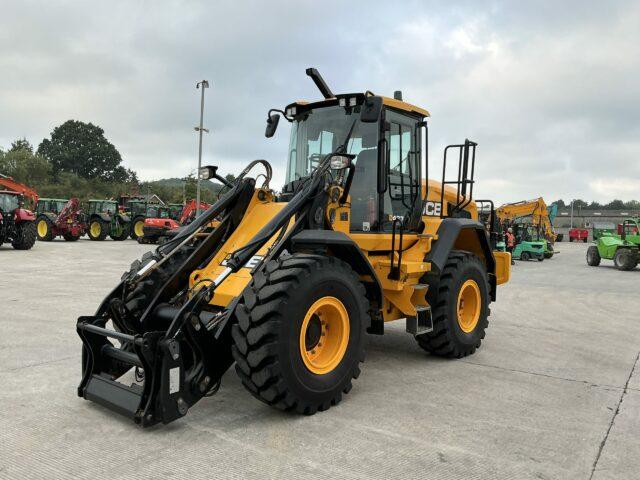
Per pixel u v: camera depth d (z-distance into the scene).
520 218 28.25
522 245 23.98
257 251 4.02
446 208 6.11
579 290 11.94
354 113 4.86
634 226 18.55
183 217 26.88
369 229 4.78
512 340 6.41
